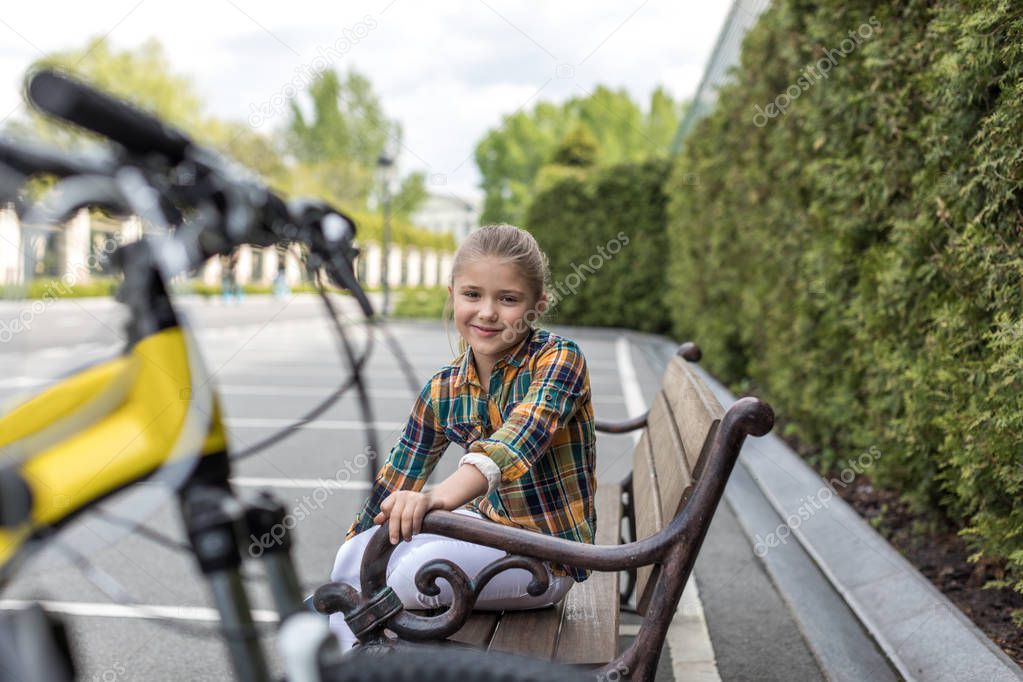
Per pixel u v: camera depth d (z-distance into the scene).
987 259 3.07
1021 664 2.78
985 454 3.10
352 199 54.41
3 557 1.19
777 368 6.84
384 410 8.54
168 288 1.29
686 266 13.09
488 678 1.27
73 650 1.28
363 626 1.92
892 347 4.25
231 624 1.20
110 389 1.25
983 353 3.26
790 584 3.73
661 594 1.86
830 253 5.16
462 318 2.19
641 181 20.06
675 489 2.11
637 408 8.57
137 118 1.19
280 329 20.08
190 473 1.24
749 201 7.70
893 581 3.46
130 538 4.32
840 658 3.02
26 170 1.17
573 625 2.16
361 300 1.50
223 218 1.27
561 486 2.23
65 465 1.20
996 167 3.04
